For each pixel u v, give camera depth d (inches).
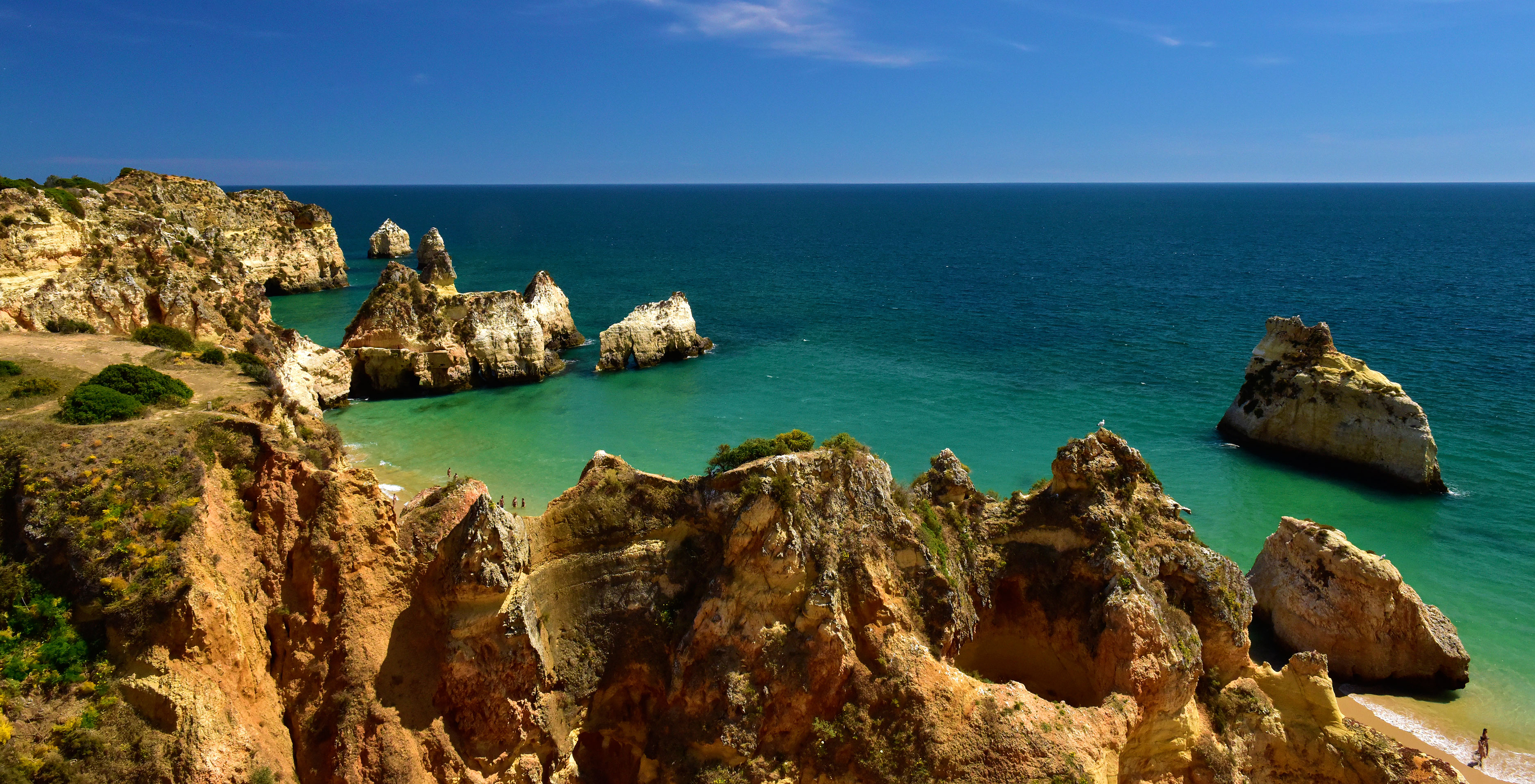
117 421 1031.6
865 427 2610.7
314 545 877.2
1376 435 2198.6
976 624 1036.5
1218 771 1008.9
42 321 1740.9
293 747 846.5
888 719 903.7
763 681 907.4
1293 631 1449.3
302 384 2453.2
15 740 745.6
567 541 942.4
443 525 916.0
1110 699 947.3
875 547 963.3
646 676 948.6
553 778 896.3
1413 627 1376.7
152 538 848.3
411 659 873.5
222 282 2534.5
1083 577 1054.4
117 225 2210.9
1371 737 1069.8
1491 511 2042.3
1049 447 2440.9
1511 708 1344.7
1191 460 2364.7
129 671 794.2
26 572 840.9
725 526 941.2
